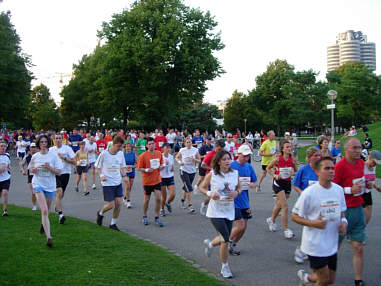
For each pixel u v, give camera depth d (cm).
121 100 3759
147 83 3481
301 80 5084
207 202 870
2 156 788
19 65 3556
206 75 3609
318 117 4981
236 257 564
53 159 632
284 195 677
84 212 902
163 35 3316
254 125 6756
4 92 3516
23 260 491
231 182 501
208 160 838
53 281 422
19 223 719
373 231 703
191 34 3569
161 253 559
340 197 381
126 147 971
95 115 5928
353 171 475
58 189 736
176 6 3575
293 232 705
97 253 536
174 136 2719
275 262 539
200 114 5941
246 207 578
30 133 3338
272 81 6094
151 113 3819
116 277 443
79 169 1209
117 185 721
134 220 822
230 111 6662
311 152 570
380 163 1881
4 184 795
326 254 368
